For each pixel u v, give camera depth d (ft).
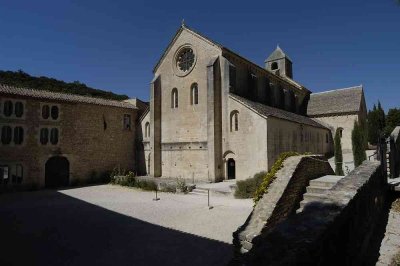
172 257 37.29
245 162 89.66
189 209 61.46
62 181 97.86
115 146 113.80
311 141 125.29
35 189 90.22
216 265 34.37
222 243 41.45
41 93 96.78
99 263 36.32
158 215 57.57
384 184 43.55
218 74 98.22
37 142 92.32
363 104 164.04
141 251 39.65
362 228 25.13
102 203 69.72
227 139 94.53
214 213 57.26
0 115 85.15
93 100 110.11
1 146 85.10
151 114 112.88
